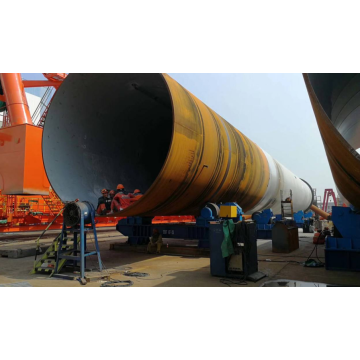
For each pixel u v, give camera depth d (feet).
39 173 57.72
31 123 61.21
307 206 105.81
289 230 36.91
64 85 29.35
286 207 66.90
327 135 21.44
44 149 28.50
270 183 53.83
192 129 26.27
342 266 25.12
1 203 60.03
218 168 31.78
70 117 31.37
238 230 22.09
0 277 22.86
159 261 29.32
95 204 30.81
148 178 42.32
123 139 38.70
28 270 25.39
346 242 25.29
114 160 37.01
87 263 28.12
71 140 31.60
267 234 49.73
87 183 31.91
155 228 35.60
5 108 67.56
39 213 65.98
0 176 58.18
